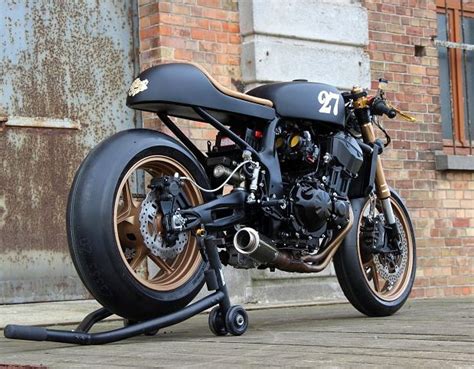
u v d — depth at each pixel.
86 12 5.78
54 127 5.61
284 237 3.90
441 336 3.24
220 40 6.04
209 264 3.56
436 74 7.26
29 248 5.46
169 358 2.86
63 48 5.68
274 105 3.92
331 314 4.79
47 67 5.62
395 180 6.88
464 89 7.60
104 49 5.83
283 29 6.24
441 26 7.52
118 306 3.38
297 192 3.92
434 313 4.48
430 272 7.03
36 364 2.80
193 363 2.71
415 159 7.03
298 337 3.40
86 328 3.46
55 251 5.56
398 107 6.98
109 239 3.29
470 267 7.29
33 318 4.77
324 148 4.14
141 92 3.55
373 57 6.87
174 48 5.82
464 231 7.27
